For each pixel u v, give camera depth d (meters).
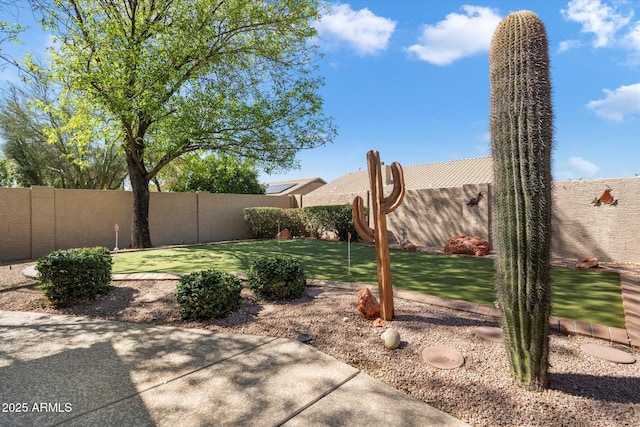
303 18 10.42
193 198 13.30
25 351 3.19
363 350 3.10
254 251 9.31
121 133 9.70
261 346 3.27
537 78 2.31
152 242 12.16
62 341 3.44
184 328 3.79
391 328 3.52
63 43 8.52
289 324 3.77
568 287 5.15
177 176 19.58
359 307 3.91
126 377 2.69
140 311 4.37
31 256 9.65
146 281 5.64
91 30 8.34
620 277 5.78
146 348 3.25
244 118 10.20
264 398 2.38
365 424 2.08
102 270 4.90
